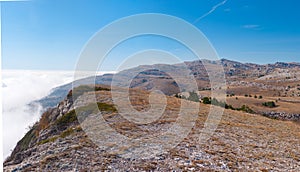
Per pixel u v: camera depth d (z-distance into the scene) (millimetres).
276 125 23016
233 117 23000
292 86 107875
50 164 8164
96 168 7922
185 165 8594
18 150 17750
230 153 10664
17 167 8031
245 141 13500
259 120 24516
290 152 12211
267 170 8969
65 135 12500
